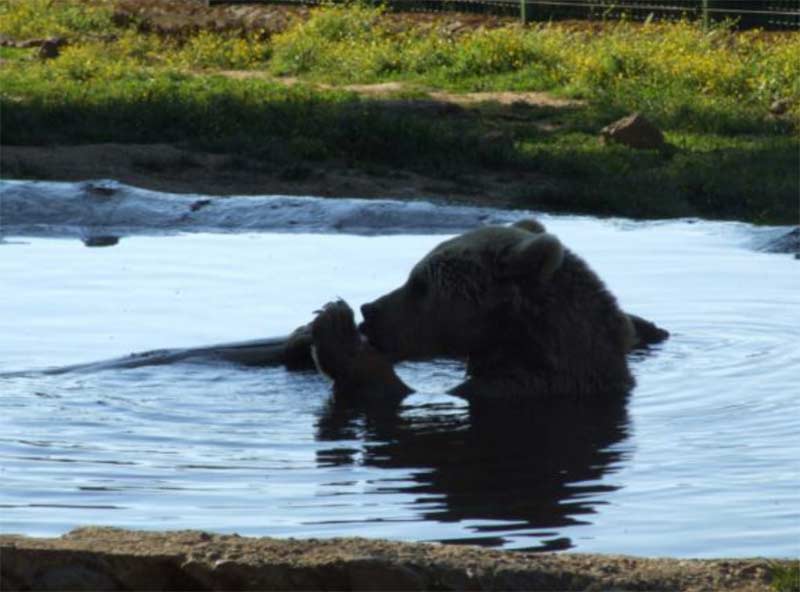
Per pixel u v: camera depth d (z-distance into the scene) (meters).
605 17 90.25
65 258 31.14
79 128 58.84
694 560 12.02
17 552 11.48
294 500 15.45
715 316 25.69
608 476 16.48
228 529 14.32
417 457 17.48
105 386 20.78
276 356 22.66
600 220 36.69
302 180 50.81
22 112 60.59
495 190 50.91
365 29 89.12
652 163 57.00
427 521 14.73
